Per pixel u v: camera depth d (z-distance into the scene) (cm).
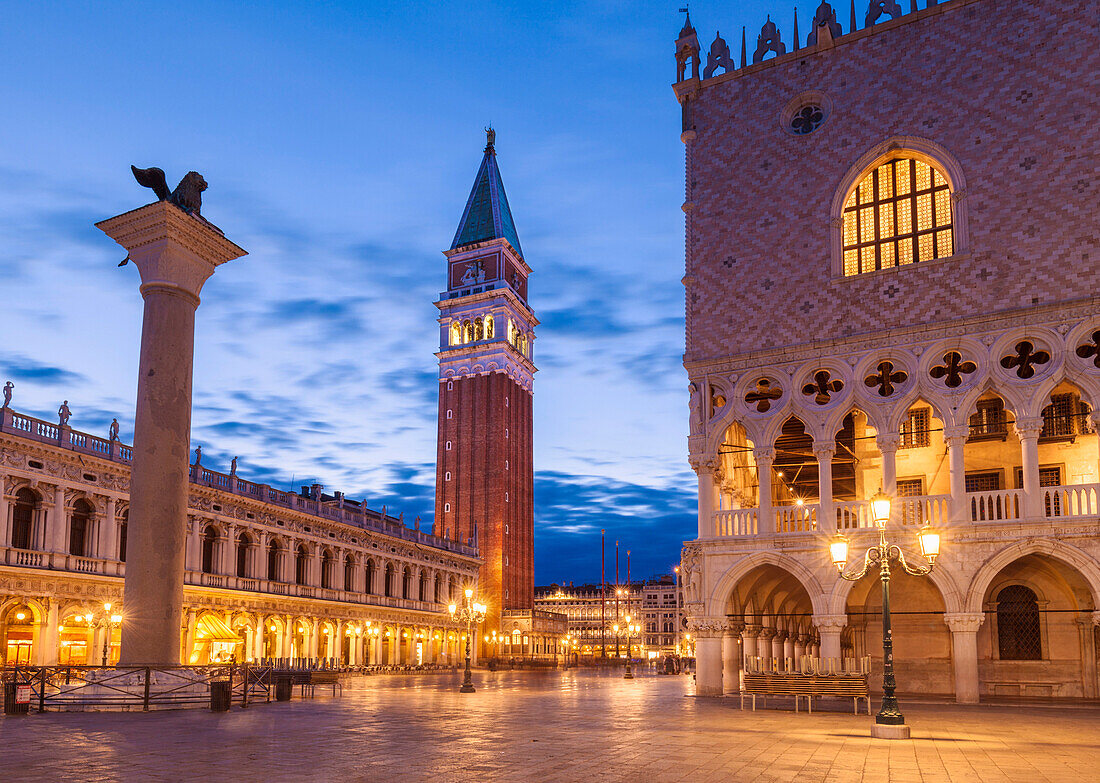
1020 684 3356
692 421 3550
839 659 2870
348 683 5228
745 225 3628
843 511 3250
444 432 13012
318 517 7612
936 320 3206
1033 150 3167
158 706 2538
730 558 3353
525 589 13050
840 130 3516
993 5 3319
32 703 2548
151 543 2655
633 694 3828
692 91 3844
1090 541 2855
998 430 3641
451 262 13900
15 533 4975
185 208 2897
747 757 1625
